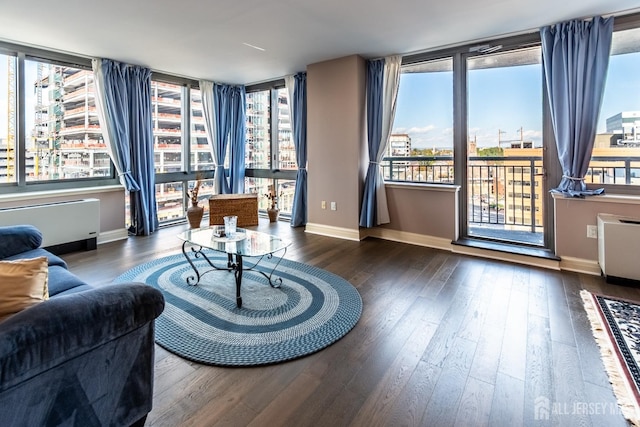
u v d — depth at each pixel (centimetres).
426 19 317
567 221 334
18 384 106
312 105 473
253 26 331
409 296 278
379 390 169
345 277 320
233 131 595
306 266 350
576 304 260
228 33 348
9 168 379
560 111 331
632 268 287
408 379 177
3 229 239
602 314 243
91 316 122
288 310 252
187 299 269
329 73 450
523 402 160
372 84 439
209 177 596
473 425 147
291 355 197
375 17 313
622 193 320
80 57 419
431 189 418
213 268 339
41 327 110
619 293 279
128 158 454
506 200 409
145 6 286
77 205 385
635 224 288
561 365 187
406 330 225
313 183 487
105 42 371
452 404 159
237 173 602
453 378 177
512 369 184
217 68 483
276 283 302
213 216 498
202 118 571
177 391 168
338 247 421
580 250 330
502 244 390
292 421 149
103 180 454
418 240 436
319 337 215
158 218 529
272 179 599
